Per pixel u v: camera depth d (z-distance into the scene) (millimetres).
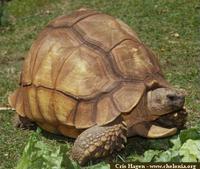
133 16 11000
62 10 12062
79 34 5969
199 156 5340
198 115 6781
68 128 5848
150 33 9984
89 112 5582
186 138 5598
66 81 5746
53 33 6141
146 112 5645
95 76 5672
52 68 5910
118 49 5801
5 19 11367
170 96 5570
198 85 7676
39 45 6176
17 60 9445
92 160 5566
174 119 6008
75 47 5879
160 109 5609
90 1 12336
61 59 5871
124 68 5688
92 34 5930
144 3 11625
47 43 6082
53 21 6391
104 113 5496
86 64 5730
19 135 6547
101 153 5492
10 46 10141
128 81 5613
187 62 8562
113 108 5484
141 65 5762
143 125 5707
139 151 5992
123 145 5641
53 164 5188
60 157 5227
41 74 5992
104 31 5957
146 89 5625
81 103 5637
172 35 9773
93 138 5434
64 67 5812
